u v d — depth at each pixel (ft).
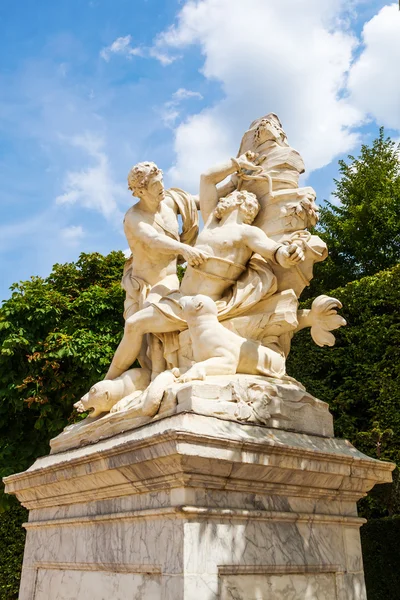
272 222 14.70
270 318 13.35
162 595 9.25
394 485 23.66
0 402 32.71
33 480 13.73
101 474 11.20
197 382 11.21
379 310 30.01
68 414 32.58
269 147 16.17
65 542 12.61
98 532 11.45
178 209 16.33
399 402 25.89
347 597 11.09
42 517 14.02
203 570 9.17
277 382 12.45
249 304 13.34
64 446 14.33
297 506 11.07
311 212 14.66
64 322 35.06
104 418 12.80
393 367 26.89
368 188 49.39
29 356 31.71
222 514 9.66
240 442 9.95
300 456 10.80
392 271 29.43
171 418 10.38
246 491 10.33
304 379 29.84
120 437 11.52
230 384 11.20
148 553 9.87
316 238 14.34
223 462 9.75
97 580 11.23
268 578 10.07
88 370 32.19
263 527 10.29
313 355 30.30
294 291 14.02
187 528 9.25
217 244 13.96
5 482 15.15
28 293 34.86
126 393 13.66
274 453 10.43
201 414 10.37
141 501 10.50
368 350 28.84
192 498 9.54
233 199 14.62
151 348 14.17
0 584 30.58
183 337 13.37
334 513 11.68
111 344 33.81
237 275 13.99
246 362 12.44
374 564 22.89
